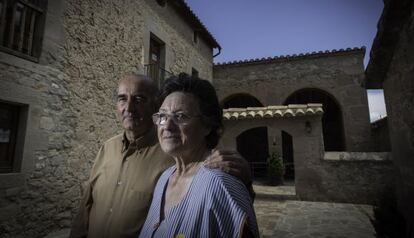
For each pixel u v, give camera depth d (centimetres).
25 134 381
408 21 246
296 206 638
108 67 557
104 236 141
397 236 316
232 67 1189
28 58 390
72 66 468
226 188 83
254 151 1345
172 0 821
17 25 395
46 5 422
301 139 731
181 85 109
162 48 802
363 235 427
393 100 326
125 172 152
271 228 470
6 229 349
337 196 678
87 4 507
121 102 163
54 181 423
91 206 167
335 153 721
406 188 305
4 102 369
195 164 108
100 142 526
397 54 291
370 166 666
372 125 959
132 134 161
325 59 1063
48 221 409
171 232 87
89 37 509
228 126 811
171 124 104
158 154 155
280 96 1098
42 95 409
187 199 91
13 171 375
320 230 454
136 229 135
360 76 1008
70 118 460
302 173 716
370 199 650
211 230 79
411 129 271
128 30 629
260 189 844
